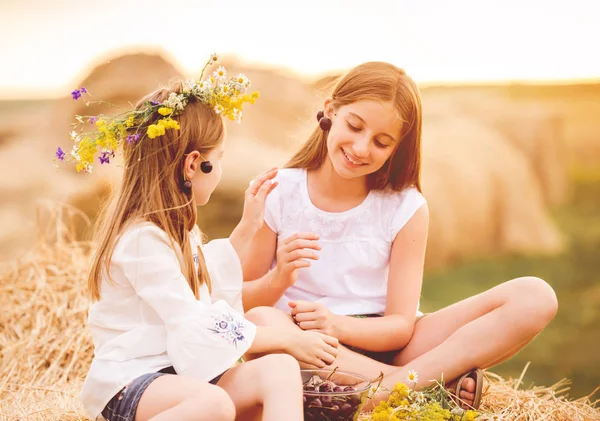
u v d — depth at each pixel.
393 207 2.91
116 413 2.18
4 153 7.98
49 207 4.18
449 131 9.67
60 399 2.92
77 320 3.52
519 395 2.83
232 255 2.61
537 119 11.27
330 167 2.92
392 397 2.40
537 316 2.61
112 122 2.42
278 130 7.80
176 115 2.42
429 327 2.80
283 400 2.11
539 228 9.72
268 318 2.63
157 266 2.29
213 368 2.21
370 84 2.72
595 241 9.95
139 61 7.28
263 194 2.78
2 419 2.69
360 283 2.92
